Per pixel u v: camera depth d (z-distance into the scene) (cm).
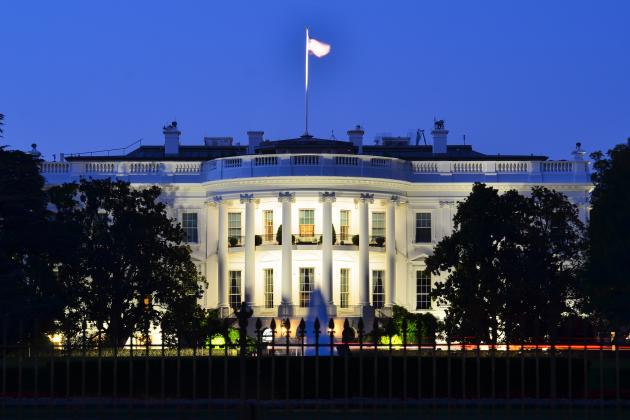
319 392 7381
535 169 14175
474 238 11412
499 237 11500
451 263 11594
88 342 11062
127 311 11431
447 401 7119
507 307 11188
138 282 11450
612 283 9412
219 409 6988
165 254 11675
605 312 9556
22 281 9719
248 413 6375
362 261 13575
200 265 14012
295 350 9944
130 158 14738
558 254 11800
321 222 13688
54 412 6919
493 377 6962
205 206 14025
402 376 7394
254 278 13638
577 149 14250
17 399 7231
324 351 9994
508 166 14175
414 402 7056
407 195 14062
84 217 11750
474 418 6738
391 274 13850
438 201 14100
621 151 9994
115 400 6956
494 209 11631
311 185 13450
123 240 11456
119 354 9156
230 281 13850
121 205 11800
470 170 14150
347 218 13838
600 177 10156
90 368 7581
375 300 13862
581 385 7544
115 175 14100
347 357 6756
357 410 6838
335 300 13612
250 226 13625
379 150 15525
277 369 7400
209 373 6800
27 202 10188
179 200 14062
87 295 11194
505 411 6944
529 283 11156
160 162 14150
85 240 11331
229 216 13900
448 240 11656
